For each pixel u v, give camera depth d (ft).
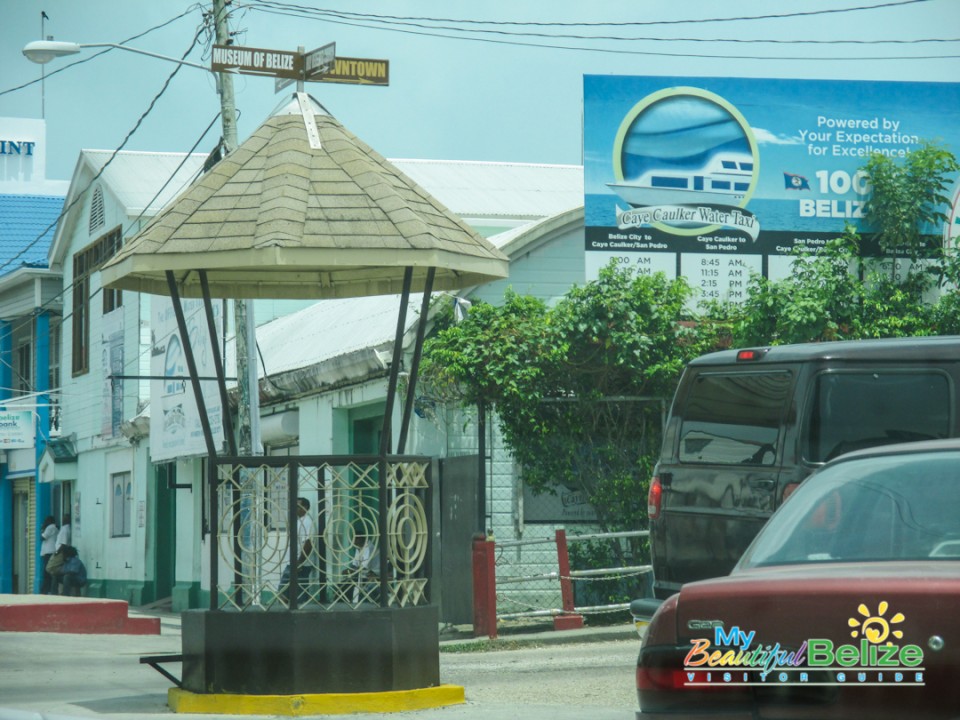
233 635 71.87
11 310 284.82
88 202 247.91
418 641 73.82
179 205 74.74
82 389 253.65
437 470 130.72
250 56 81.71
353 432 158.10
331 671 71.15
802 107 151.84
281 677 70.90
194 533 202.08
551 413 127.65
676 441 81.87
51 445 256.32
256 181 75.15
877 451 45.91
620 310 125.80
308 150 76.64
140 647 117.80
